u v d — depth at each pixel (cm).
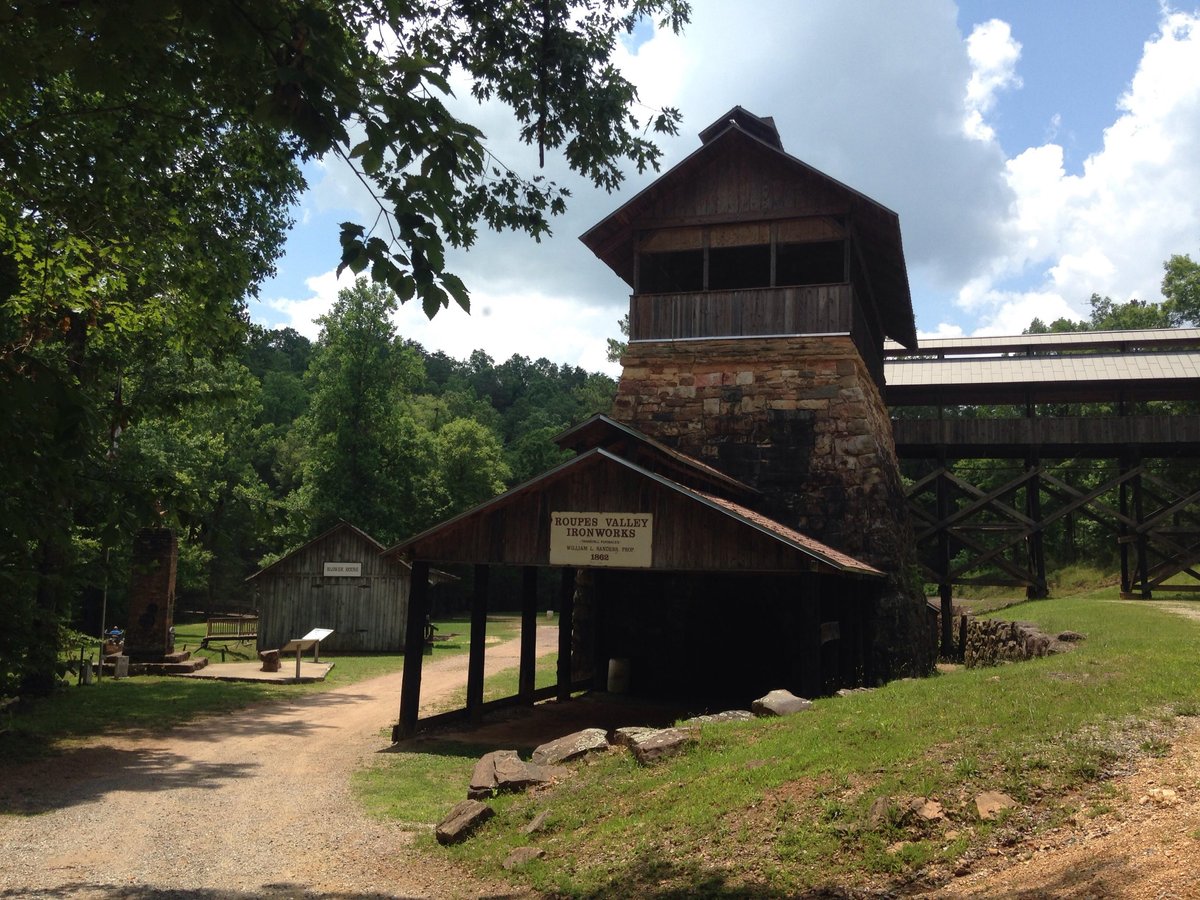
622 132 909
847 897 530
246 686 2122
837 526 1888
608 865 653
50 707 1656
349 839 830
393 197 423
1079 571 4409
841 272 2319
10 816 907
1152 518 2702
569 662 1869
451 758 1245
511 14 827
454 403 9069
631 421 2066
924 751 693
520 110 882
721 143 2084
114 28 366
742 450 1989
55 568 1391
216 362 1558
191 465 3353
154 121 1011
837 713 879
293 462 6625
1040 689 826
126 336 1305
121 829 862
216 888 677
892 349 3072
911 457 3012
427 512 5612
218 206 1339
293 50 396
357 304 4575
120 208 1065
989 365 2908
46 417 373
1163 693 762
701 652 1961
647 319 2123
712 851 631
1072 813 561
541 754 992
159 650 2423
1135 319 5028
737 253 2316
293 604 3197
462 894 657
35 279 1009
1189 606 1961
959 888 507
